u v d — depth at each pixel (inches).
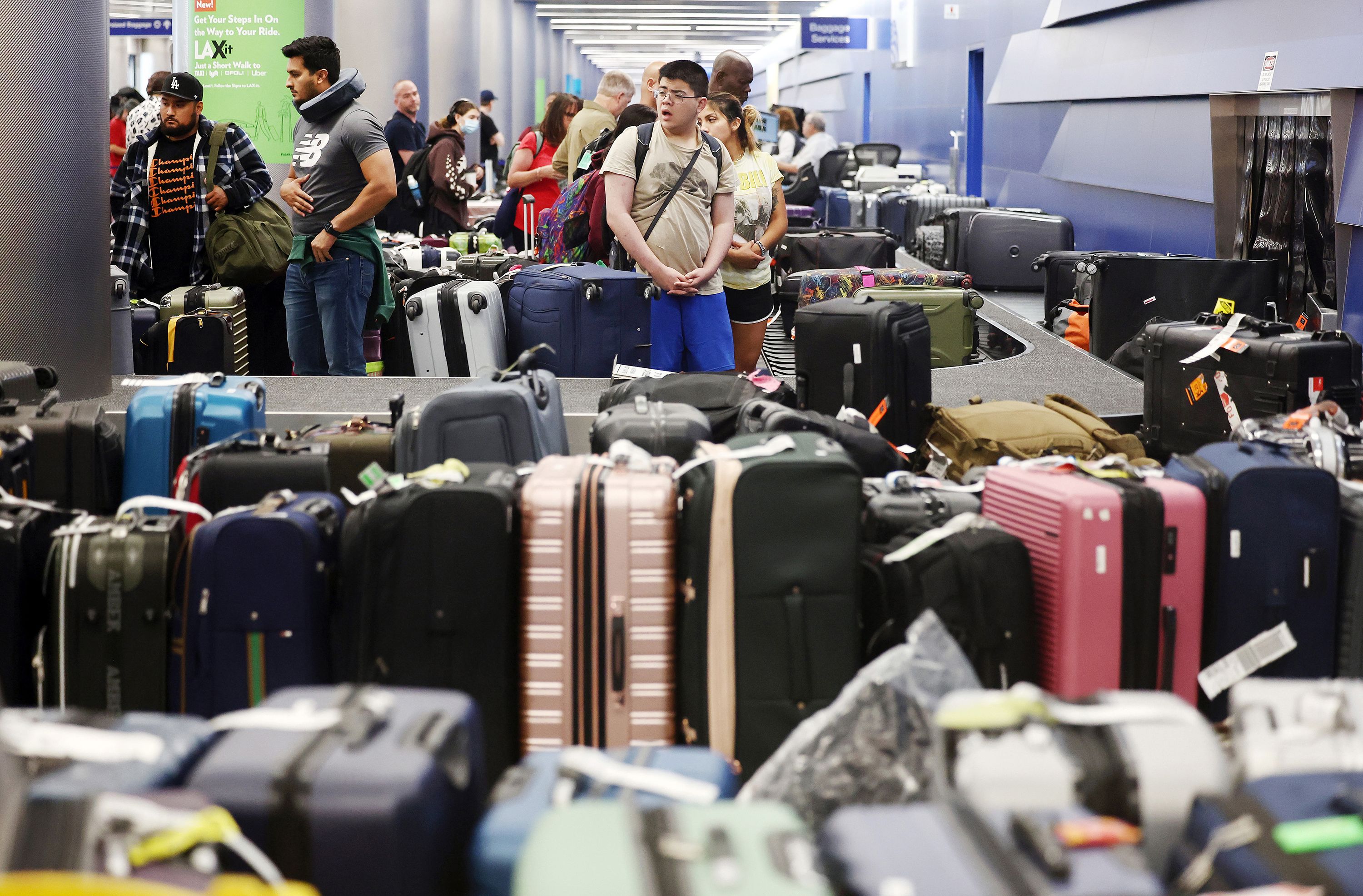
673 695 112.9
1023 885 60.8
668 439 142.5
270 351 295.6
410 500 109.3
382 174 234.4
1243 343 181.3
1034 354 279.7
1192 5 371.2
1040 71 540.4
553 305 229.1
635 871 63.4
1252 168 325.7
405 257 336.8
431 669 109.8
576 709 112.3
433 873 75.2
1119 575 116.4
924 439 185.9
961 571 112.7
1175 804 77.3
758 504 110.7
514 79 1441.9
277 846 72.6
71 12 201.3
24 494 142.3
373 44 748.6
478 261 306.7
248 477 136.2
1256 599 119.6
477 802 85.6
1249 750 80.1
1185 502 117.6
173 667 113.1
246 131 393.7
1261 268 291.1
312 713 80.6
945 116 768.3
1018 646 114.6
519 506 112.5
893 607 114.1
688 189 208.4
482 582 109.2
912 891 60.8
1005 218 448.5
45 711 82.8
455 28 1021.8
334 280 239.9
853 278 303.6
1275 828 67.3
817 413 167.8
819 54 1407.5
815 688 111.7
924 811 70.0
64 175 202.7
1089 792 77.0
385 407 196.1
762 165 247.4
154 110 348.5
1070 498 116.3
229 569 110.1
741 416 156.9
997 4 626.2
